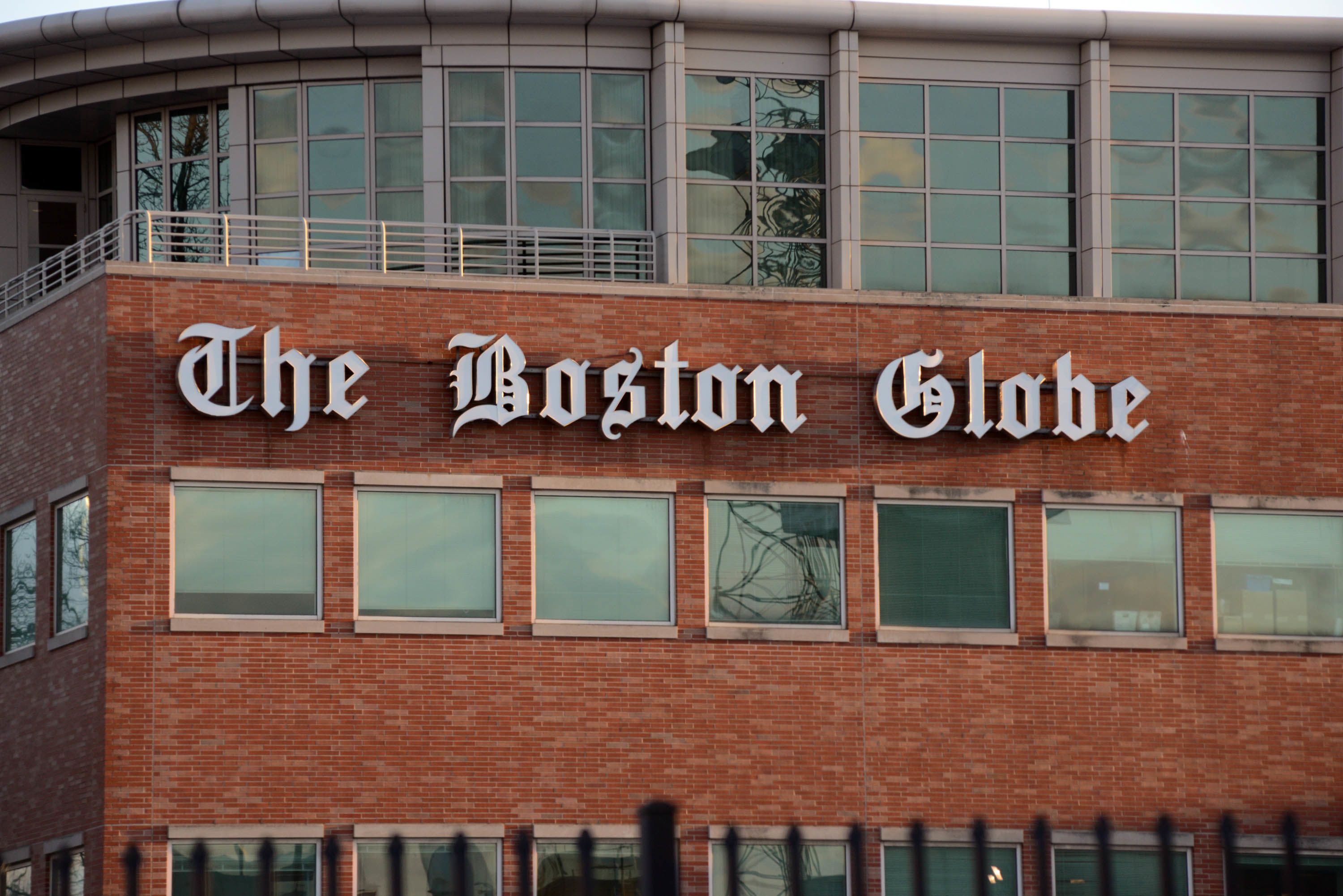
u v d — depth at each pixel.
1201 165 55.69
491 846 44.31
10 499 47.94
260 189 54.47
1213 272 55.34
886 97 54.47
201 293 45.00
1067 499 48.22
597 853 44.78
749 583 46.56
